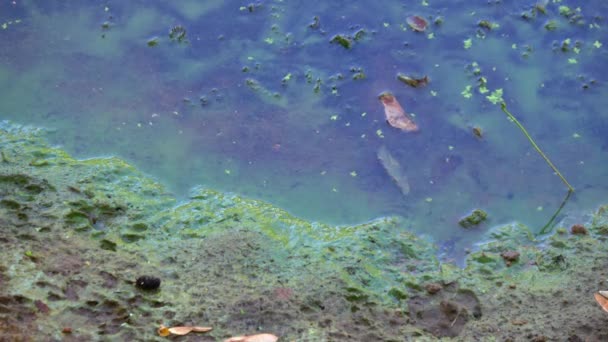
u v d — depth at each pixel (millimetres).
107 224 1719
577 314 1633
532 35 2016
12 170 1764
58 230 1688
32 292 1589
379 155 1839
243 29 2010
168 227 1726
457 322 1636
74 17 2021
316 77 1938
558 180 1823
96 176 1779
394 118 1883
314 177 1812
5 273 1604
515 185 1814
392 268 1704
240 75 1939
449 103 1909
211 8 2043
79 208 1724
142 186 1782
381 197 1795
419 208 1784
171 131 1859
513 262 1719
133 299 1611
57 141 1835
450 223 1770
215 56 1967
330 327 1604
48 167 1786
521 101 1917
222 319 1602
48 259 1643
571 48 1997
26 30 1995
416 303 1660
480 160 1841
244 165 1823
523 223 1775
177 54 1971
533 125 1888
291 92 1920
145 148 1836
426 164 1833
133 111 1883
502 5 2055
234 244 1702
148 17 2025
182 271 1663
